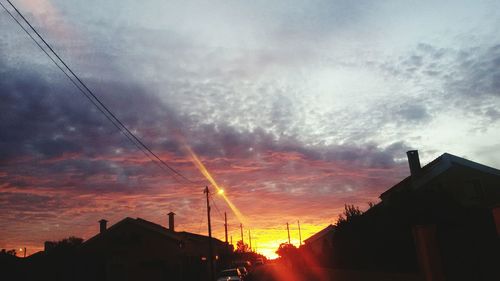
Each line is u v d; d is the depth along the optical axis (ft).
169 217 138.21
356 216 72.59
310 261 129.08
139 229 109.40
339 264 81.61
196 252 137.80
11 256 95.40
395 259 54.24
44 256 100.42
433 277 36.68
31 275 90.02
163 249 108.27
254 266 225.15
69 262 98.32
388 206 64.13
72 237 139.54
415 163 97.60
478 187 91.66
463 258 36.88
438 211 59.16
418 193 63.00
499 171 92.32
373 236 62.03
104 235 108.68
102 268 103.55
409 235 53.57
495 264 35.99
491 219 38.11
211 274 111.65
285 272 156.25
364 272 60.39
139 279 105.81
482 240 36.94
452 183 92.17
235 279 90.48
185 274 117.80
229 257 185.47
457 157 94.12
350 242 72.95
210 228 115.14
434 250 37.19
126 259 106.83
